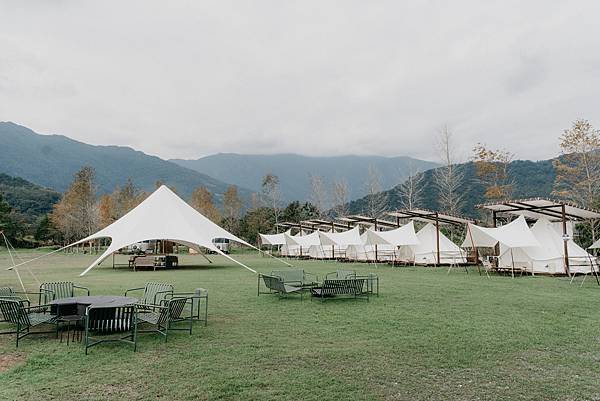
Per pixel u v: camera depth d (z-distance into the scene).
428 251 25.91
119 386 5.11
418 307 10.38
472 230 19.66
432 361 6.10
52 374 5.52
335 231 38.94
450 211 37.00
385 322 8.64
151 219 22.11
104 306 6.84
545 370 5.75
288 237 34.84
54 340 7.21
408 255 26.44
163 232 21.53
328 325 8.38
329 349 6.67
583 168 28.41
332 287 11.30
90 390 4.99
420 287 14.27
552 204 19.20
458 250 25.92
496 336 7.49
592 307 10.35
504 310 9.96
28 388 5.05
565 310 9.95
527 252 19.52
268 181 59.16
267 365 5.89
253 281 16.25
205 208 52.75
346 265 26.33
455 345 6.91
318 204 56.97
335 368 5.78
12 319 7.05
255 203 59.91
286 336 7.50
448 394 4.92
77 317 7.53
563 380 5.38
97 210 46.75
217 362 6.01
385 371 5.68
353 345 6.91
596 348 6.76
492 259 20.36
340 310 9.99
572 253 19.06
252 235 55.69
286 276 14.17
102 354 6.38
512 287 14.29
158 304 8.52
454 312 9.72
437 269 22.80
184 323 8.53
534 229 20.03
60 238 55.97
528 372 5.66
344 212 53.72
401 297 12.01
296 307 10.41
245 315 9.40
